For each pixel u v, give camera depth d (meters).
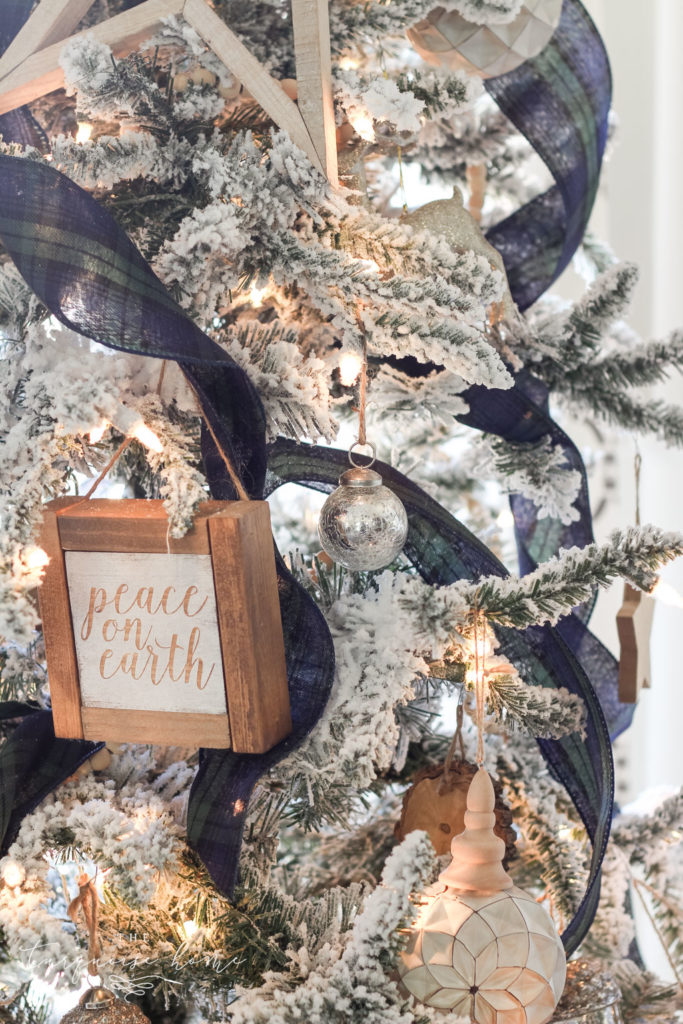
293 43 0.70
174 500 0.62
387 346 0.68
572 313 0.91
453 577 0.76
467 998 0.64
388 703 0.69
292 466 0.75
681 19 1.35
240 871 0.72
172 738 0.67
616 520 1.48
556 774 0.82
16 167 0.62
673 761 1.43
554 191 0.98
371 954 0.62
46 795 0.71
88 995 0.66
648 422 0.90
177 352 0.60
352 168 0.75
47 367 0.67
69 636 0.67
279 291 0.80
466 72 0.79
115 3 0.76
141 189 0.74
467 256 0.69
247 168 0.66
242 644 0.64
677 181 1.37
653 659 1.44
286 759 0.71
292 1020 0.61
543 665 0.79
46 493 0.65
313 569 0.83
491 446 0.88
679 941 0.90
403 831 0.80
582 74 0.89
